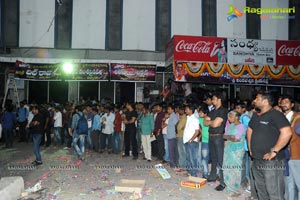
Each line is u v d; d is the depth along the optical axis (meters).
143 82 18.67
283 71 13.71
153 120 10.53
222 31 19.98
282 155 4.82
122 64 17.34
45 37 19.09
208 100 7.78
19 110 14.85
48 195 6.44
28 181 7.69
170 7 19.81
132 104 11.17
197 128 7.80
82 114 10.84
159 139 10.38
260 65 13.59
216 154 7.00
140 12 19.69
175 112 9.94
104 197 6.40
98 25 19.48
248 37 20.09
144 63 18.47
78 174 8.46
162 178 8.02
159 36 19.73
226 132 6.71
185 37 12.98
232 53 13.35
